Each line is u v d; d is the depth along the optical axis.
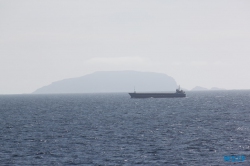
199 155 198.00
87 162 185.75
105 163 183.00
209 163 180.75
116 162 184.75
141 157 195.00
